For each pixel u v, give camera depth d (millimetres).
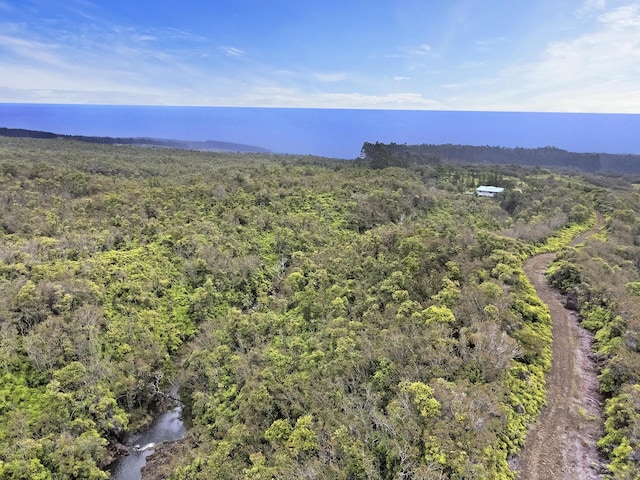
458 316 38625
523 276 48469
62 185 82375
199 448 35156
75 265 51656
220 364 43344
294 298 52719
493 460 25328
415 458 25266
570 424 30094
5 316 41906
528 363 35562
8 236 57594
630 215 83812
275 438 31781
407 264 50312
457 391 28656
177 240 62531
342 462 27562
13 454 32531
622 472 24844
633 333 36031
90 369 40500
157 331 49188
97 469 34156
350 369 35594
